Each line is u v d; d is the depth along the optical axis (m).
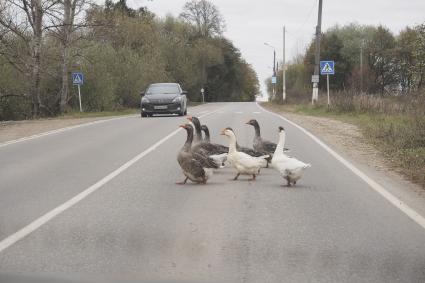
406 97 29.67
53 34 36.47
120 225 7.75
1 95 37.66
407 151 15.12
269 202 9.27
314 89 41.97
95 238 7.09
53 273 5.77
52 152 15.81
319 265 6.07
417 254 6.48
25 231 7.43
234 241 6.96
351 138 19.44
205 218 8.14
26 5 34.25
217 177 11.76
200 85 98.06
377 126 22.03
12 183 11.08
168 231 7.43
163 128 23.11
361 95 33.94
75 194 9.91
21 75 38.09
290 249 6.64
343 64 74.62
